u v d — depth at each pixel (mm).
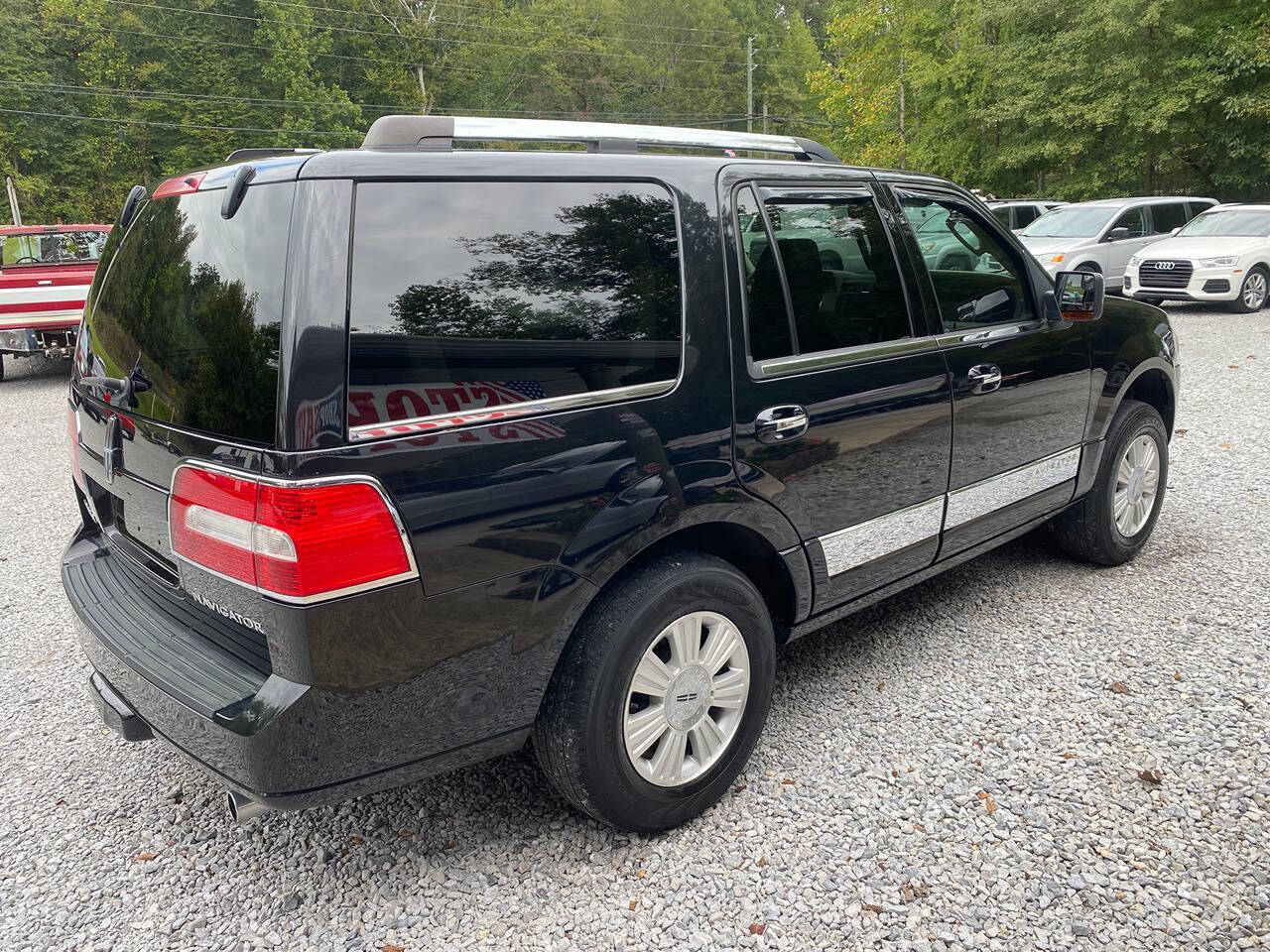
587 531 2268
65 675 3775
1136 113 23375
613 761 2395
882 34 33938
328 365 1907
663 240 2502
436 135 2410
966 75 28891
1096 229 14469
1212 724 3008
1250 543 4516
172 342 2232
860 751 2957
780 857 2484
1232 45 21984
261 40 45406
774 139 3090
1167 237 14492
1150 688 3248
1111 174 25422
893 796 2719
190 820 2771
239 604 2041
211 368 2070
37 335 11695
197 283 2180
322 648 1940
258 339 1952
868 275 3062
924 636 3744
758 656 2707
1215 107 23703
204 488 2059
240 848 2625
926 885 2357
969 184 30188
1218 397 7805
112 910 2389
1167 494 5328
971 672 3422
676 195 2559
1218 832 2502
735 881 2402
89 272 11914
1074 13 24797
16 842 2684
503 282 2188
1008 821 2584
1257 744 2891
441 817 2727
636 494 2352
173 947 2254
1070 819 2580
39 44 41438
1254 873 2350
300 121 45281
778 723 3145
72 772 3059
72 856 2613
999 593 4113
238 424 1984
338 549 1916
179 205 2406
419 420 2020
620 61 60062
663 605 2420
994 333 3449
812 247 2891
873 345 3025
